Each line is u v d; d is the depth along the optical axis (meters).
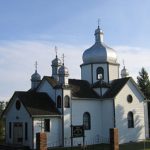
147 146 39.00
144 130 46.97
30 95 41.31
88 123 43.31
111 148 25.31
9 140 42.72
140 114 46.78
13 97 41.97
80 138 41.91
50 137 39.25
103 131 44.41
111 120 43.56
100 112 44.88
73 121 41.34
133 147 37.94
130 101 45.66
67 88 41.00
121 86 44.84
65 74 41.28
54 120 39.97
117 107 43.78
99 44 48.84
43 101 41.28
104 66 47.50
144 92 65.12
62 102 40.44
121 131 43.81
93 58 48.00
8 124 43.38
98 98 44.75
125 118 44.59
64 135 40.06
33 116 37.88
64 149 37.09
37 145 21.83
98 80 47.25
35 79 50.34
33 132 37.97
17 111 41.38
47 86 43.34
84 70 48.94
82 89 45.09
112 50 48.78
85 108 43.06
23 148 38.00
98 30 49.56
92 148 37.28
